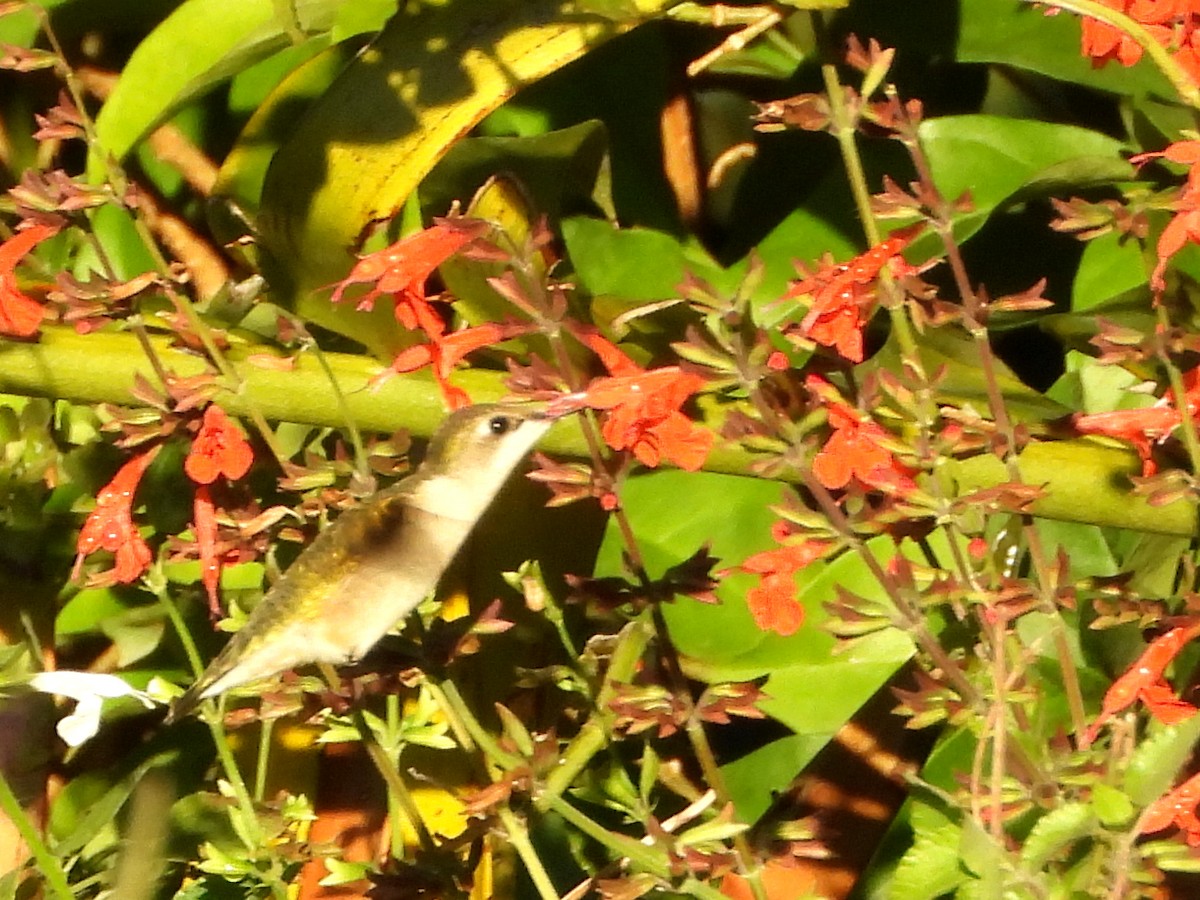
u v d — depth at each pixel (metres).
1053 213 4.07
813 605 3.71
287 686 3.22
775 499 3.83
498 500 3.96
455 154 3.79
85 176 3.92
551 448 3.39
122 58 4.58
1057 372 4.19
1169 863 2.63
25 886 3.89
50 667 4.12
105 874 3.82
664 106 4.36
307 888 3.99
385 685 3.20
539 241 2.93
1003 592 2.84
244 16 3.90
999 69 4.42
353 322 3.69
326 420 3.38
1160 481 2.87
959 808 2.91
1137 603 2.94
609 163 3.99
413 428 3.39
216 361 3.04
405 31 3.50
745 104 4.59
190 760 4.20
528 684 3.33
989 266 4.10
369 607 3.08
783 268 3.88
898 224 3.80
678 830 3.56
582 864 3.77
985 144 3.94
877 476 2.81
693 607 3.75
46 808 4.31
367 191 3.49
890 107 2.87
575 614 3.96
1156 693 2.84
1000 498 2.79
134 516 4.07
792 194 4.35
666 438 2.84
